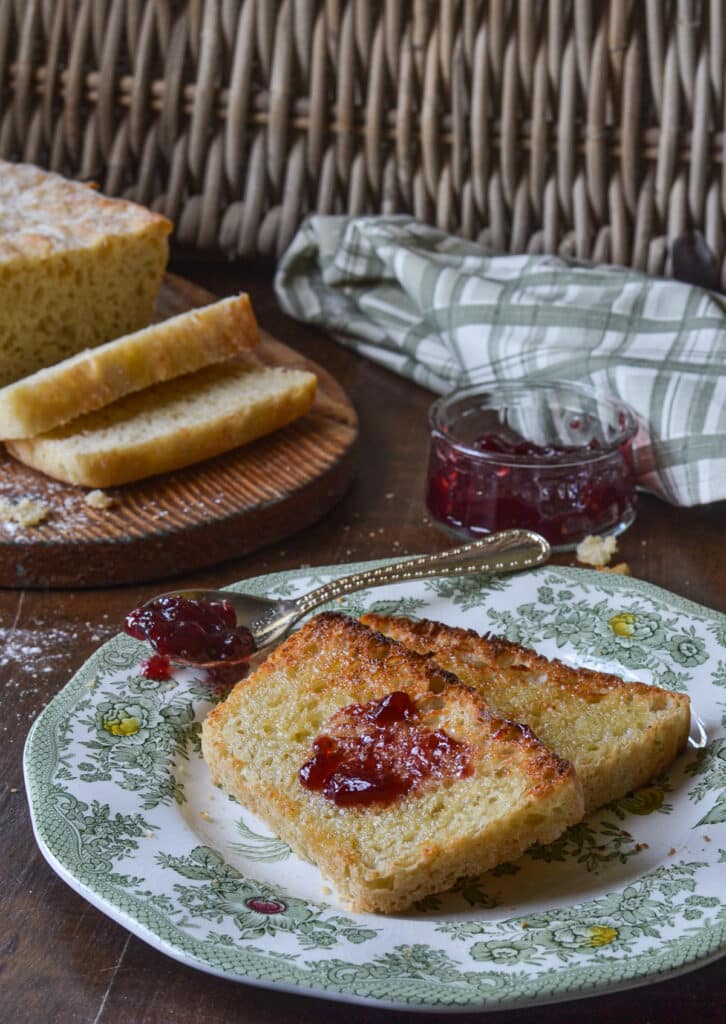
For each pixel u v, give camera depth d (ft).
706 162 3.26
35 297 3.08
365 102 3.40
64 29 3.50
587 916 2.08
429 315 3.15
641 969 1.99
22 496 2.77
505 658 2.40
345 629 2.36
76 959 2.09
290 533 2.79
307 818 2.17
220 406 2.92
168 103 3.46
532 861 2.18
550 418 2.93
